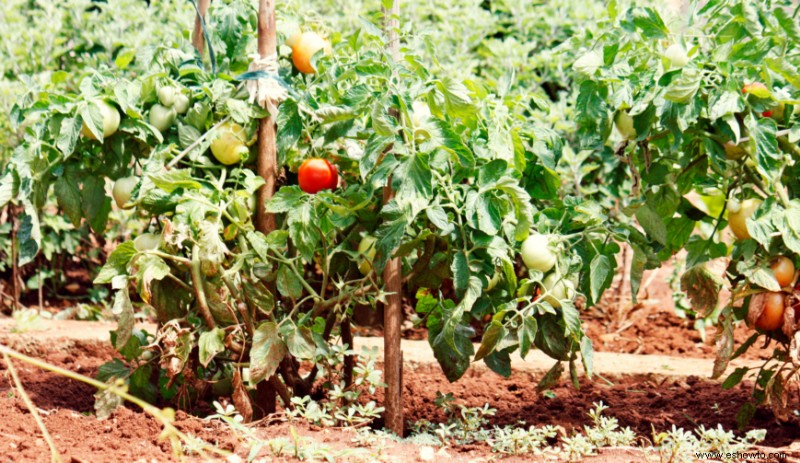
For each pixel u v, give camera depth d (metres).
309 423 3.52
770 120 3.45
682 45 3.47
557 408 3.88
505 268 3.47
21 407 3.58
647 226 3.60
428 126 3.42
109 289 4.90
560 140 3.70
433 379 4.12
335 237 3.65
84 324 4.48
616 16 3.57
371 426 3.65
